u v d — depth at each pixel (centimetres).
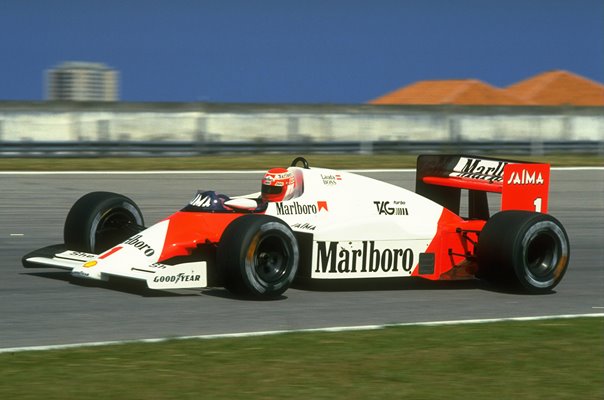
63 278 3406
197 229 3120
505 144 11025
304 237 3169
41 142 9275
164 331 2609
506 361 2348
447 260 3400
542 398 2042
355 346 2458
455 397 2031
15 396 1956
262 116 12319
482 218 3716
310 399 1988
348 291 3325
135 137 11731
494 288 3503
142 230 3441
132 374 2138
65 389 2012
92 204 3425
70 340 2488
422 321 2856
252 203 3206
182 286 2970
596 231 5241
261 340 2494
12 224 4950
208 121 12088
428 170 3762
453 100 18650
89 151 9462
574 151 11262
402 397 2020
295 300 3114
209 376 2139
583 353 2453
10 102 11094
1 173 7731
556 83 19750
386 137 12988
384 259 3278
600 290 3534
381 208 3356
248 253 2981
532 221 3319
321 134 12612
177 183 7350
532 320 2870
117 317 2777
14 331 2588
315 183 3341
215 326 2688
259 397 1991
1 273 3503
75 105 11438
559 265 3406
